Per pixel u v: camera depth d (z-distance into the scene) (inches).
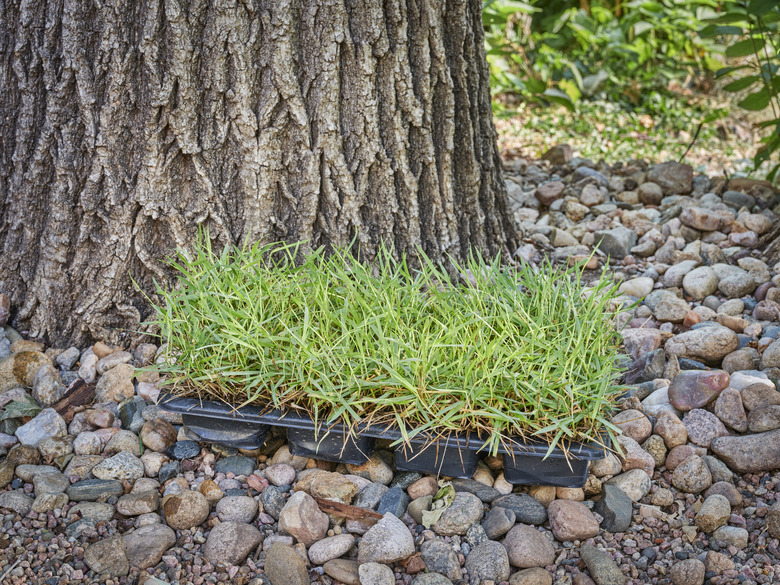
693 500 41.1
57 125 48.0
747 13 65.4
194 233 49.3
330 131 48.9
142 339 50.2
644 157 94.7
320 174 49.6
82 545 38.1
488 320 42.3
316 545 38.1
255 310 42.3
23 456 41.9
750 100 67.1
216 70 47.4
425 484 40.9
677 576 37.0
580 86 111.6
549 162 83.3
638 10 113.7
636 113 115.3
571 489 41.1
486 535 39.0
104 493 40.5
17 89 48.3
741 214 64.0
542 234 65.2
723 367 48.8
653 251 63.2
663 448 43.2
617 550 38.9
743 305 54.0
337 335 42.8
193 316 42.8
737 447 42.3
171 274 49.8
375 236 51.3
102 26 46.4
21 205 49.4
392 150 50.4
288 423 40.6
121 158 48.3
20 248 50.1
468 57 52.5
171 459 43.1
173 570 37.4
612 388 41.0
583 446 39.2
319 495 39.9
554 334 42.8
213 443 43.8
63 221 48.9
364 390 40.7
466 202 54.4
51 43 47.3
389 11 48.5
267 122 48.4
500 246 57.4
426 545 38.4
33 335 50.5
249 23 47.4
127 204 48.4
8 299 50.5
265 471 41.9
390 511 39.7
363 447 41.3
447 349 41.3
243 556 38.0
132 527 39.2
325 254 50.7
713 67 118.5
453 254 53.4
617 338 44.8
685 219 63.6
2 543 37.9
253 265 44.9
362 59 48.5
